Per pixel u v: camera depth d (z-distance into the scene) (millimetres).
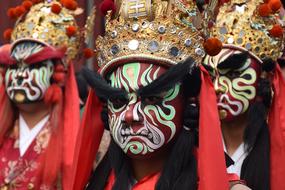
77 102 4316
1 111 4383
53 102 4301
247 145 3787
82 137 3072
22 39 4355
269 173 3725
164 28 2906
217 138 2842
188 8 2963
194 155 2895
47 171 4215
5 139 4402
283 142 3809
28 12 4461
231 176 3020
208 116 2855
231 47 3914
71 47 4410
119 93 2863
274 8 3941
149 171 2943
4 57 4363
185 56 2922
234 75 3887
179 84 2896
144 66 2893
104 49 2986
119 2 3010
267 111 3904
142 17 2930
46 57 4297
